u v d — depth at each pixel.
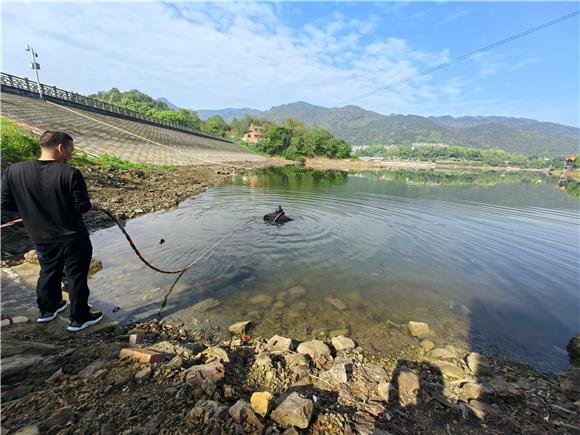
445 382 3.52
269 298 5.32
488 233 10.45
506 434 2.78
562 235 10.50
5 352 2.74
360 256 7.68
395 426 2.76
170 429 2.22
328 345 4.13
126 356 3.04
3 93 20.48
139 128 34.44
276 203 13.95
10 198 3.08
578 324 5.05
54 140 3.20
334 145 69.44
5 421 2.13
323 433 2.49
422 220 12.00
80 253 3.38
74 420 2.22
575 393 3.42
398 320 4.92
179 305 4.81
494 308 5.46
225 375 3.04
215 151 45.88
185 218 10.27
